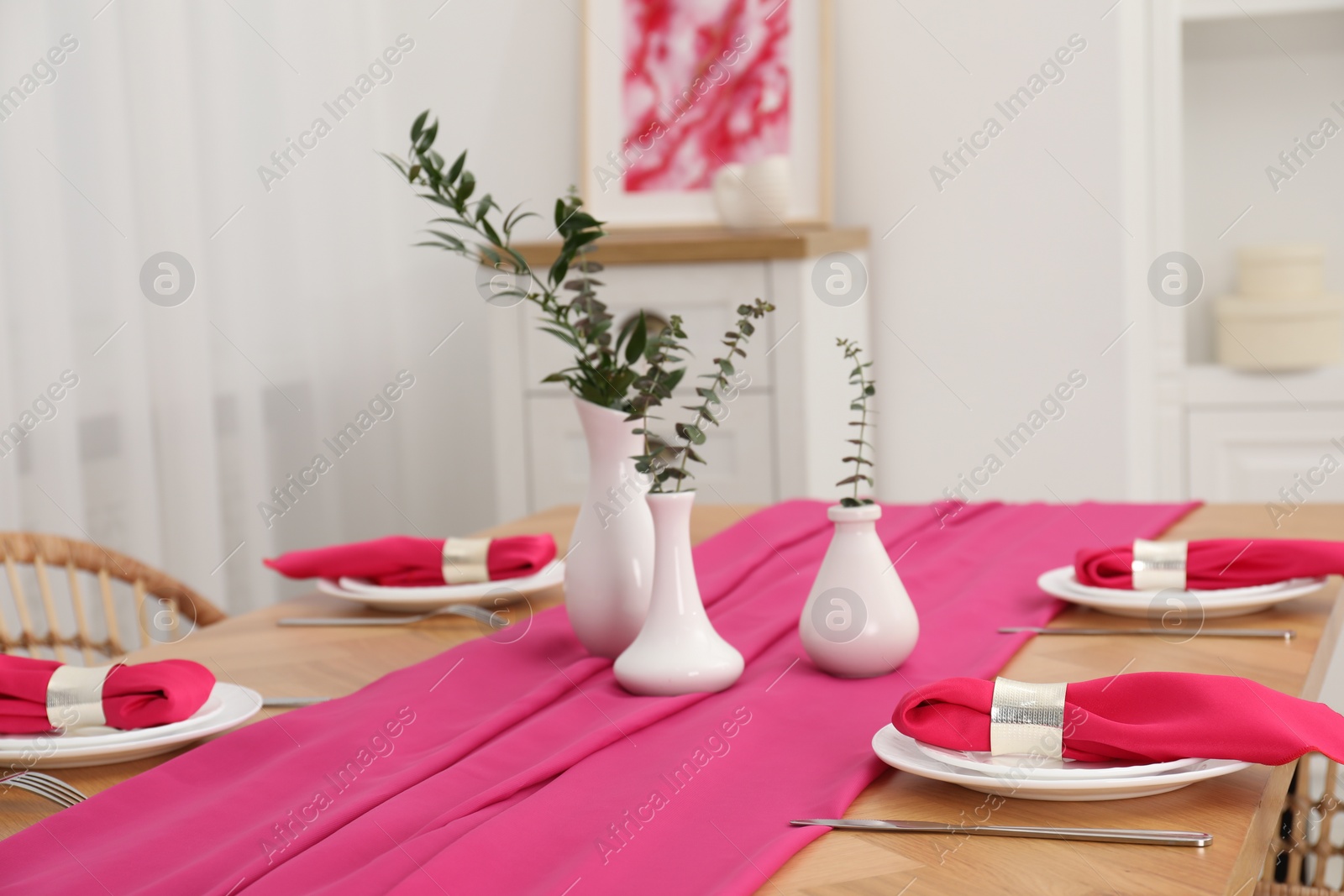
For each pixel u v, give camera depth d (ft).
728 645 3.11
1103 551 3.70
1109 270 8.70
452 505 10.10
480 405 10.00
